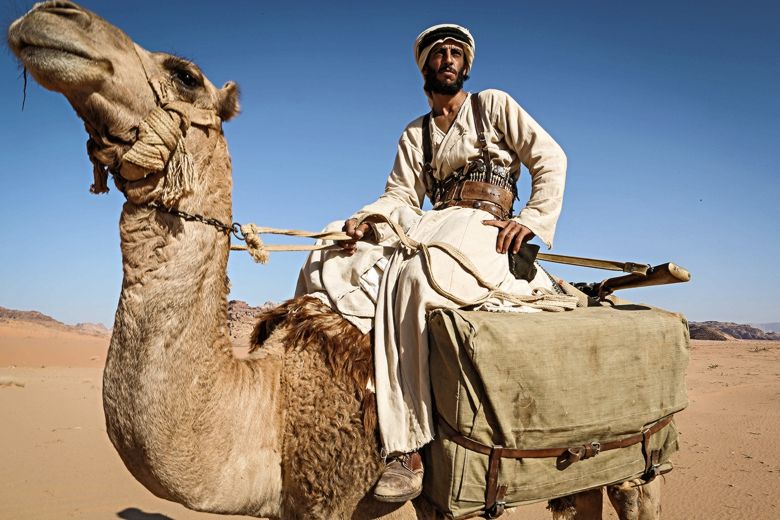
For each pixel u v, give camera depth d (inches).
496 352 129.0
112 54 111.4
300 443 131.9
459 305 143.8
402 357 138.9
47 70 104.5
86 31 108.8
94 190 125.6
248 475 126.0
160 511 299.7
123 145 116.1
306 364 137.9
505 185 182.5
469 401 128.0
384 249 159.5
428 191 200.7
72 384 848.9
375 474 133.3
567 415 137.5
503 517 289.7
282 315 153.8
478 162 181.8
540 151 178.4
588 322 145.6
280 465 132.7
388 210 187.5
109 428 117.0
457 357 127.7
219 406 121.8
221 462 121.5
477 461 130.6
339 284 155.9
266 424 130.9
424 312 138.5
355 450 132.6
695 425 553.0
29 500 303.7
